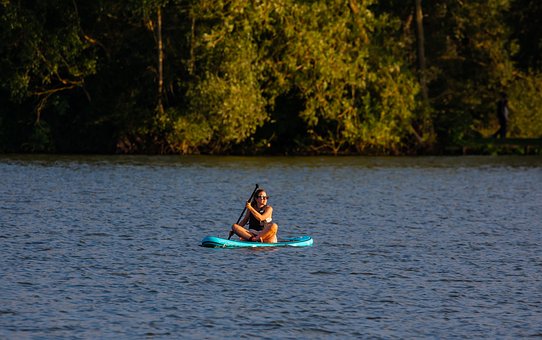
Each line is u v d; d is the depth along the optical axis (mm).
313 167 145250
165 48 167375
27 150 174500
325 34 160500
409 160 162250
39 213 84938
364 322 47344
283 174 132750
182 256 63969
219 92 152625
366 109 165000
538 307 50719
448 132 179125
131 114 167750
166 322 46719
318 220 84625
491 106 185250
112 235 72812
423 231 78000
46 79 161375
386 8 184000
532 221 85062
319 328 46188
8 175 123625
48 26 165625
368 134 165375
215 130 163875
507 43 184750
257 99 157000
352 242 71438
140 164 146125
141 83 170750
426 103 172750
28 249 65562
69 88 168000
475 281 57125
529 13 182375
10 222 78562
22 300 50344
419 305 50875
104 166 141375
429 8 184000
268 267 60531
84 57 164625
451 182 124000
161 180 120375
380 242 71562
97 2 161125
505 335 45469
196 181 119750
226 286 54625
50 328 45281
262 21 158750
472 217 87688
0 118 170250
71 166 140250
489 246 70250
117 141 171375
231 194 104875
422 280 57281
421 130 175125
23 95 161625
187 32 158875
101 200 96438
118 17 167250
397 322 47438
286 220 84438
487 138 174375
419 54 175625
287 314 48531
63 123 174500
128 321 46781
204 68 157625
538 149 179625
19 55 158500
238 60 154000
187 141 164625
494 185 120375
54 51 159500
